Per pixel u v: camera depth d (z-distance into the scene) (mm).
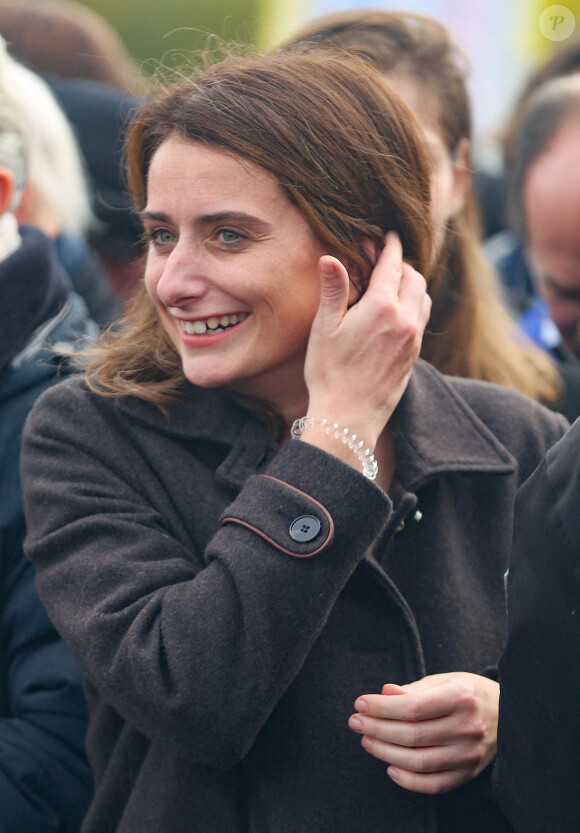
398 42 9812
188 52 7160
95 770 6809
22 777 7219
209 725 5648
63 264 10953
